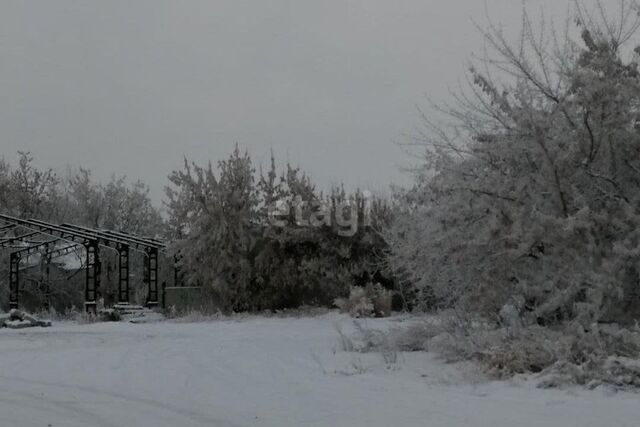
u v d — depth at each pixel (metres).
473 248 10.69
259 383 9.47
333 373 10.02
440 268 11.27
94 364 12.29
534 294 10.20
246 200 29.00
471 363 9.94
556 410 6.95
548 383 8.24
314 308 26.98
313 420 6.88
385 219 26.62
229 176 29.14
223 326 22.23
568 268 10.02
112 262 42.06
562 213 10.38
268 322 23.38
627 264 9.57
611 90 10.10
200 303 29.64
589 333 9.13
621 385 8.01
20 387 9.65
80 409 7.84
